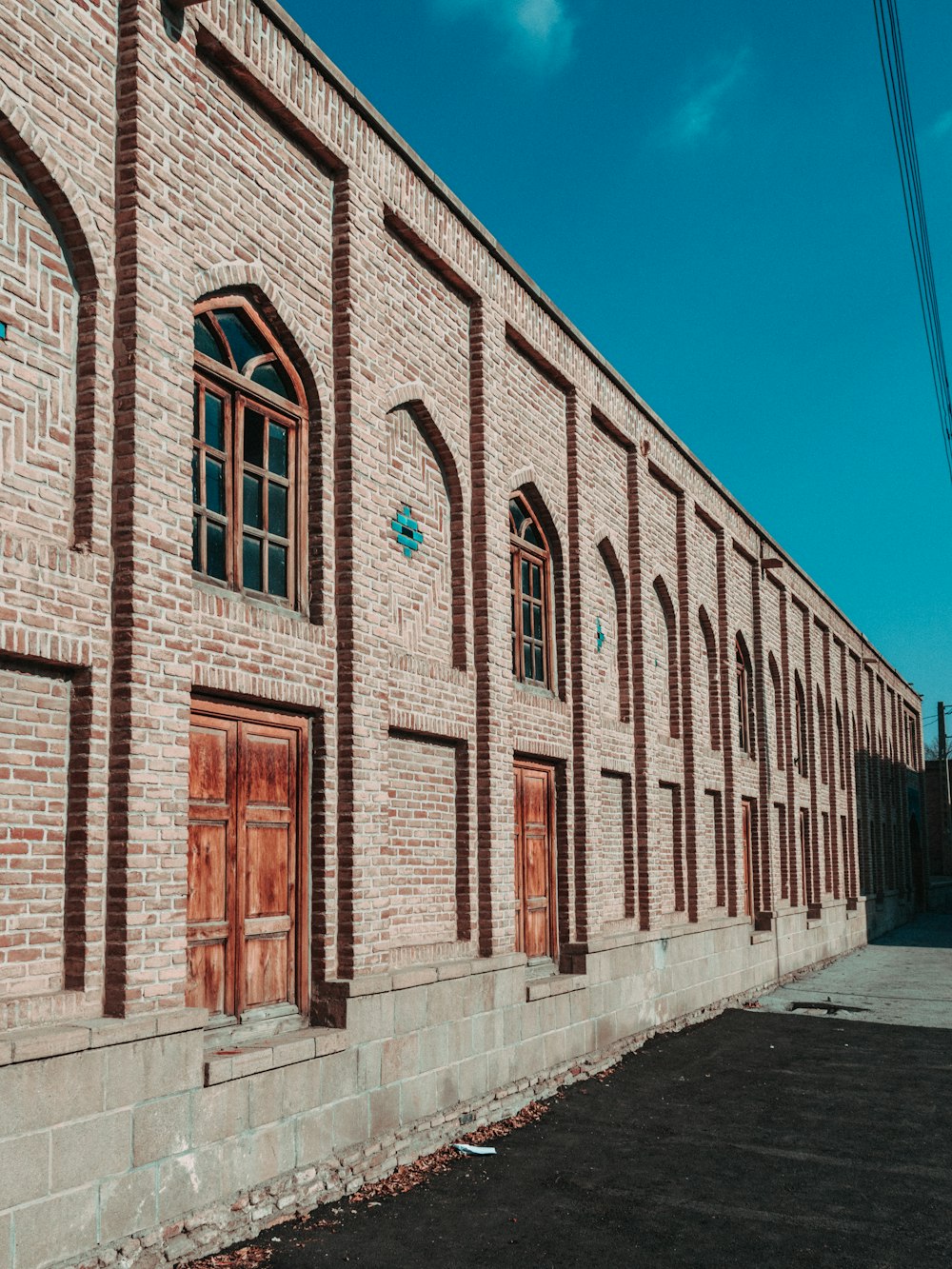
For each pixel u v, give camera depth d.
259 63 8.73
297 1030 8.74
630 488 16.69
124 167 7.38
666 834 17.69
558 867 13.77
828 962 27.27
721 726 20.23
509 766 12.00
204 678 7.82
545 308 13.70
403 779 10.55
